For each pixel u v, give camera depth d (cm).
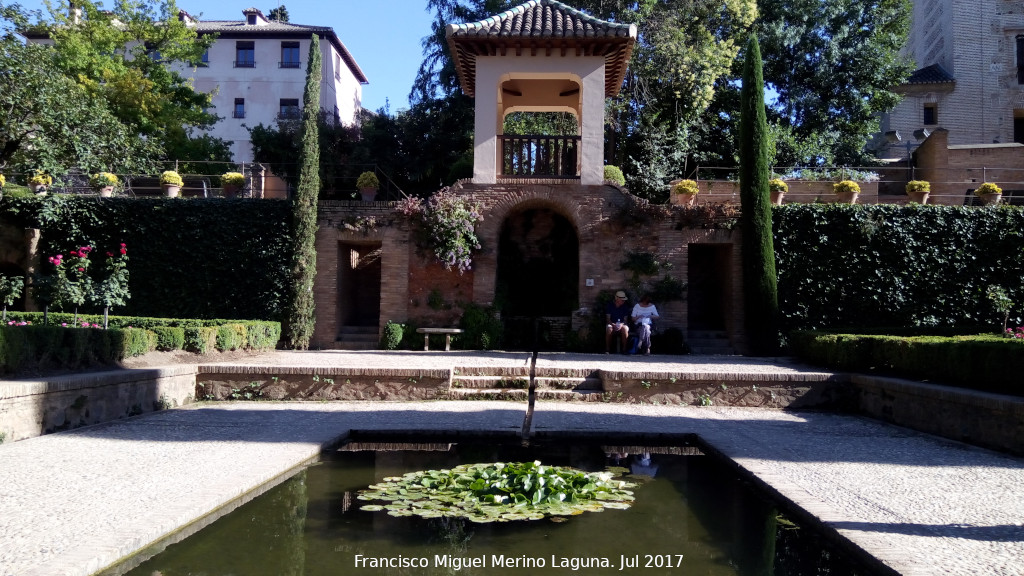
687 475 677
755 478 625
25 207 1805
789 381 1134
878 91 3023
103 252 1814
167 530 453
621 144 2562
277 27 4206
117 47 2775
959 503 532
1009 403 754
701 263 1941
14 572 359
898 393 987
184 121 2859
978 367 881
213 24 4312
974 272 1708
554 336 1750
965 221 1719
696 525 510
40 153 1384
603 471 688
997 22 3294
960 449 783
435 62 2961
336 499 567
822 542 475
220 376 1145
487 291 1733
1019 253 1705
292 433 821
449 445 823
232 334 1366
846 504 526
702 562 434
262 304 1766
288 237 1781
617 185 1742
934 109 3325
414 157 2838
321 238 1777
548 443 844
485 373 1222
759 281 1652
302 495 579
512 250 1944
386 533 481
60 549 398
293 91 4131
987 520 485
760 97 1705
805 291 1722
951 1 3328
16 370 831
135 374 963
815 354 1352
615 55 1781
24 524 448
